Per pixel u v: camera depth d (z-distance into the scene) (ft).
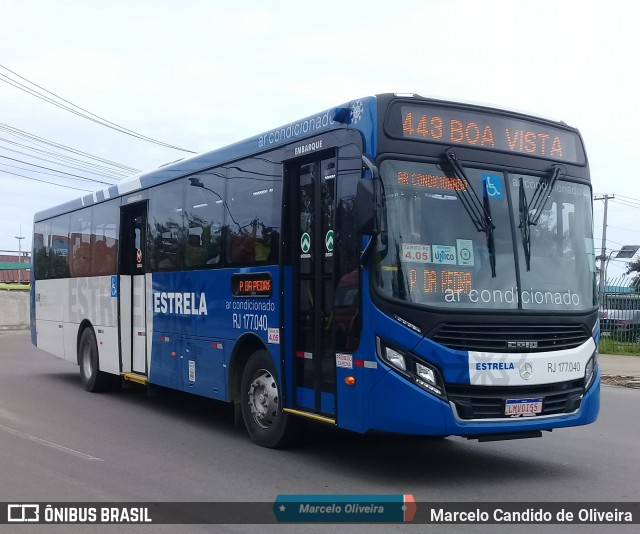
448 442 30.60
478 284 23.57
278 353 27.61
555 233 25.43
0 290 122.11
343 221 24.40
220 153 32.40
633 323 74.74
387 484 23.67
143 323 38.88
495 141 25.03
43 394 44.19
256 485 23.53
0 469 25.46
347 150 24.44
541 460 27.48
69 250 48.75
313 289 26.48
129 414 37.22
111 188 42.96
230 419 35.99
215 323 31.86
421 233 23.29
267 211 28.66
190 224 34.47
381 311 22.67
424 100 24.21
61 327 49.73
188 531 19.20
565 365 24.36
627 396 46.55
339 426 24.20
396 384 22.38
